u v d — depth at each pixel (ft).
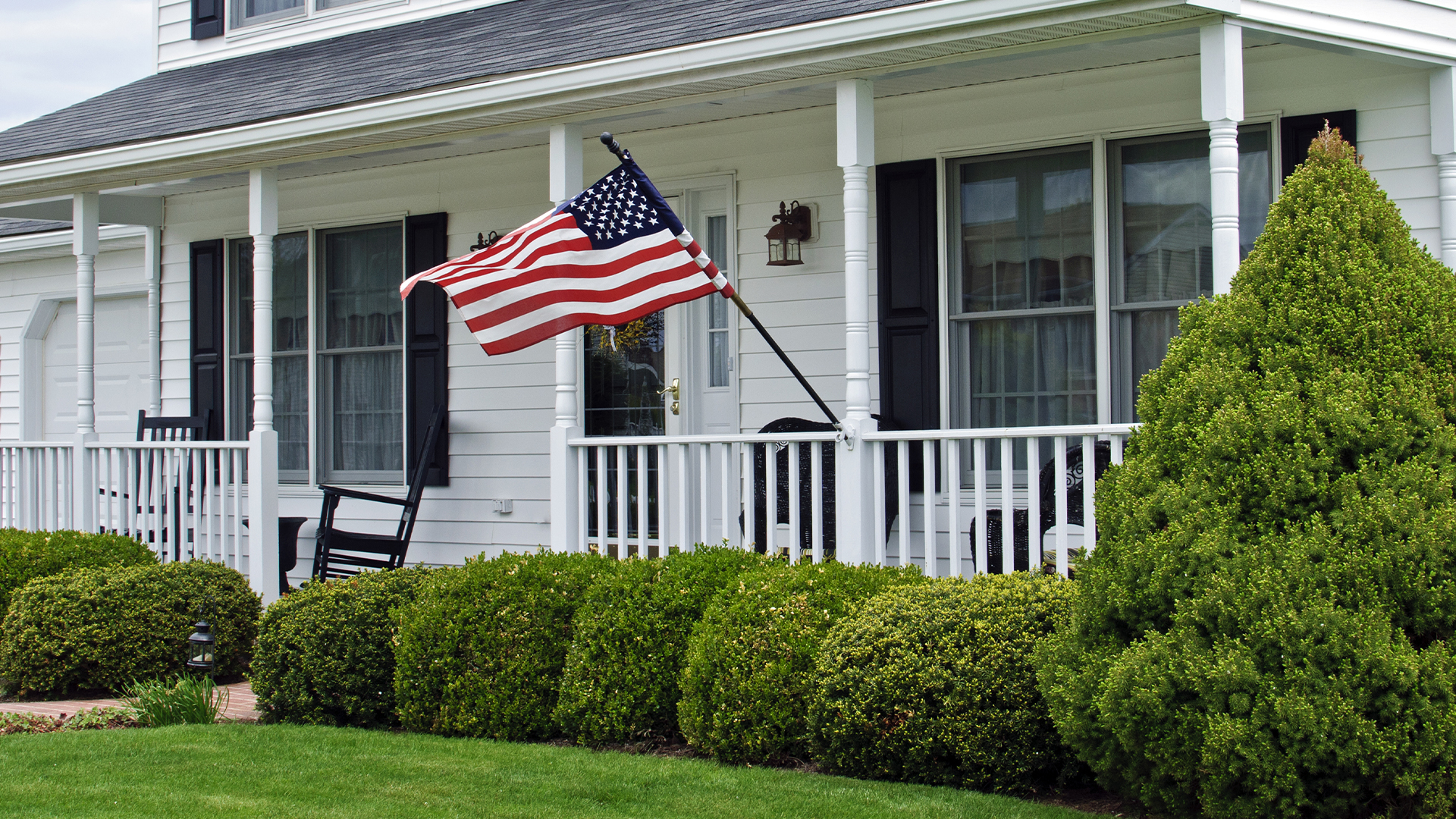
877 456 19.13
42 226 36.65
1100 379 21.06
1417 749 11.37
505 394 27.40
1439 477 12.20
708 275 18.67
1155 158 20.88
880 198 22.80
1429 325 12.82
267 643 19.57
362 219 28.91
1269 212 13.92
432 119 22.34
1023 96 21.61
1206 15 16.66
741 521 24.68
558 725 17.78
